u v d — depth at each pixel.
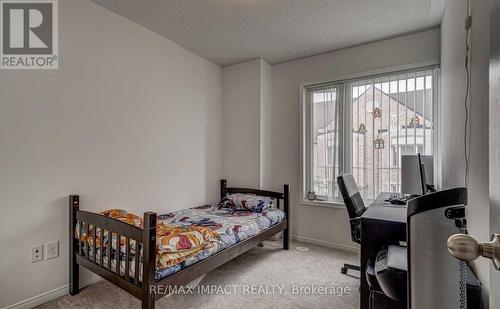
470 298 1.18
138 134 2.71
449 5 2.13
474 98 1.39
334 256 3.00
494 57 0.55
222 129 3.83
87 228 2.03
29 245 1.94
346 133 3.23
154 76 2.87
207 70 3.60
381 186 2.99
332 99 3.34
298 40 3.03
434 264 0.77
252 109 3.61
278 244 3.41
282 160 3.68
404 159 2.54
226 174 3.82
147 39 2.79
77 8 2.22
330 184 3.33
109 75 2.45
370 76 3.09
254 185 3.58
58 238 2.09
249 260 2.87
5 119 1.84
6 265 1.84
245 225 2.56
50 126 2.05
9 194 1.85
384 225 1.74
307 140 3.52
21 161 1.91
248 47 3.22
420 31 2.81
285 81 3.67
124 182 2.58
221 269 2.64
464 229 0.77
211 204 3.54
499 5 0.52
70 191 2.17
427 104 2.77
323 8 2.40
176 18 2.58
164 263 1.67
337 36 2.93
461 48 1.71
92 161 2.32
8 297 1.84
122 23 2.55
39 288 1.99
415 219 0.80
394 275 1.37
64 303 2.00
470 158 1.47
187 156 3.29
